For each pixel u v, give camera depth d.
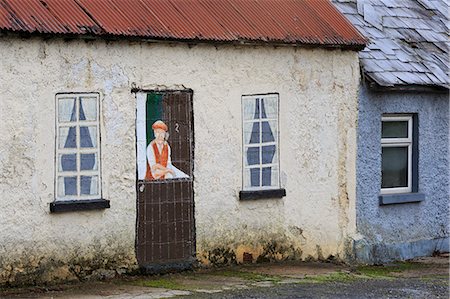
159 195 12.95
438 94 16.31
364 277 13.58
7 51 11.51
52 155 11.93
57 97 11.98
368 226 15.29
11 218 11.58
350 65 14.92
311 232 14.55
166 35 12.73
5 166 11.52
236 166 13.71
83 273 12.23
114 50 12.45
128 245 12.64
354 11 16.64
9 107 11.54
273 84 14.05
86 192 12.26
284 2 14.77
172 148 13.06
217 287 12.05
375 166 15.38
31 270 11.76
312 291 11.95
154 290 11.76
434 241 16.33
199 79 13.26
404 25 16.94
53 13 12.02
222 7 13.95
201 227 13.35
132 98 12.64
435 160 16.41
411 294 12.09
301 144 14.40
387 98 15.50
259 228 13.98
